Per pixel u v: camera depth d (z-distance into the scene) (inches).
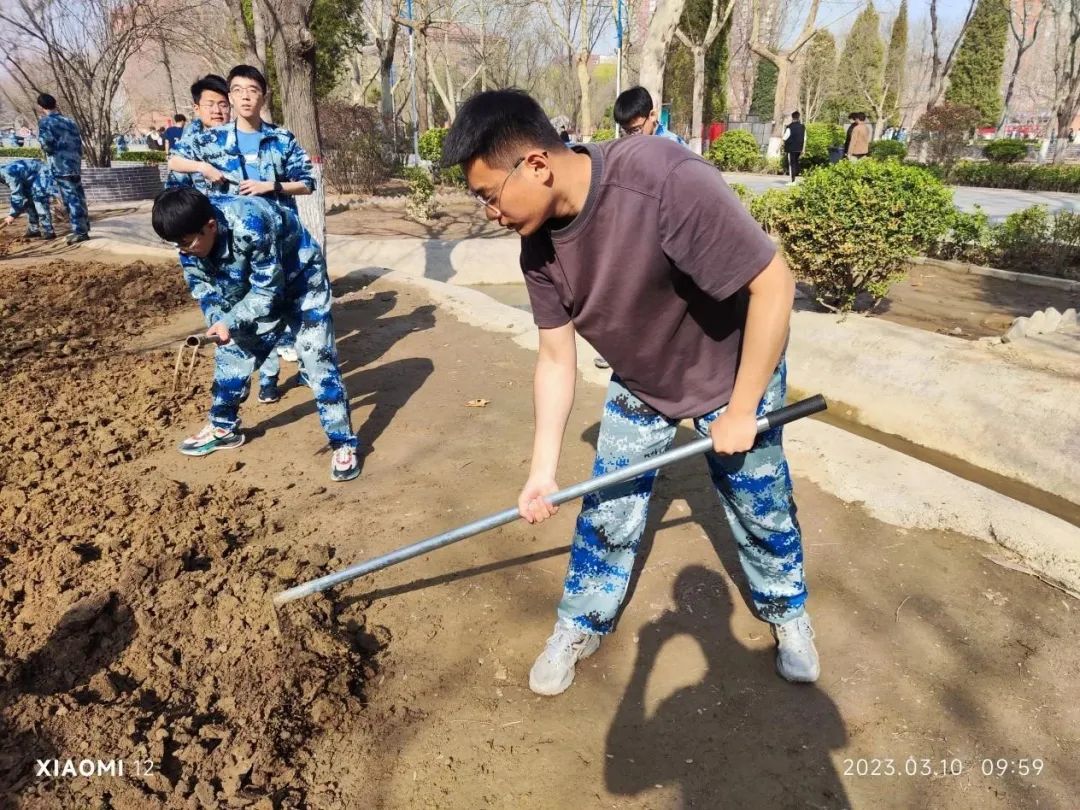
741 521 91.0
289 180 183.0
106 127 564.7
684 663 100.0
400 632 105.6
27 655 96.7
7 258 354.0
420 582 115.8
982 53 1421.0
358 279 308.7
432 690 95.7
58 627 100.8
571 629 95.9
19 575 113.6
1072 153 1299.2
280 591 108.5
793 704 93.2
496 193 68.2
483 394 191.5
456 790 82.2
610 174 69.9
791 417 77.3
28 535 125.0
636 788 82.5
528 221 70.4
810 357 227.8
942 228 230.1
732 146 941.8
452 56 1876.2
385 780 83.4
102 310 263.0
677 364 81.8
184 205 121.0
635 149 70.1
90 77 544.7
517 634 105.4
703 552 123.4
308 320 141.3
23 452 155.9
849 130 673.0
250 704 90.4
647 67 366.3
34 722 85.7
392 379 202.7
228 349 150.2
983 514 127.4
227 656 97.4
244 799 79.0
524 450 159.5
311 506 137.5
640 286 73.2
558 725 90.7
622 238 70.5
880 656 100.4
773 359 72.7
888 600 111.0
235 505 136.6
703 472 150.2
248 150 177.3
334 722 89.7
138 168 557.6
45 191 395.9
